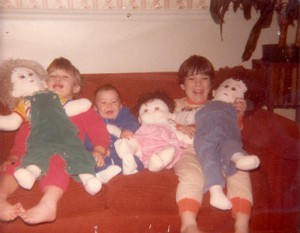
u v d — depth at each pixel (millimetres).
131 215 1479
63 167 1469
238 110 1799
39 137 1525
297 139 1553
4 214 1345
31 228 1444
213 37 2215
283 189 1544
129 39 2146
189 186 1460
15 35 2055
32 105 1637
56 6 2076
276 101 2205
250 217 1524
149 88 1922
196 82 1881
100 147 1642
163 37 2170
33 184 1400
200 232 1379
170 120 1794
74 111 1690
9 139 1708
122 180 1499
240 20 2227
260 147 1628
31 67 1804
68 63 1831
